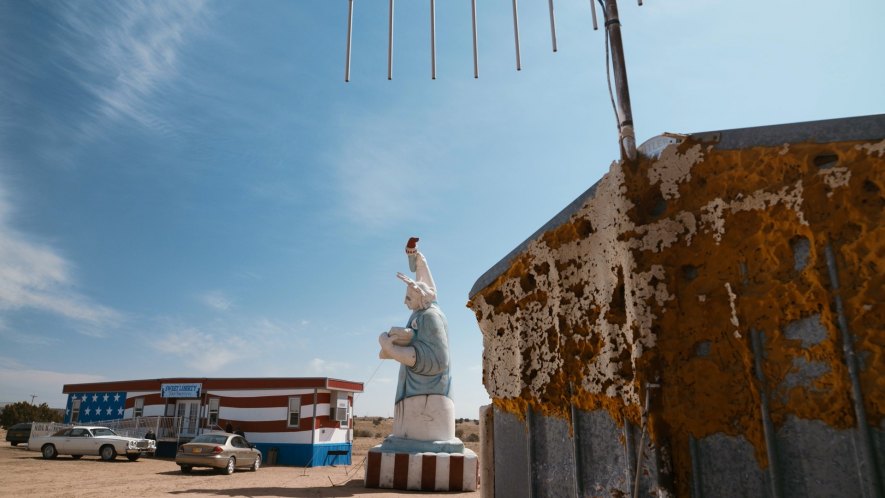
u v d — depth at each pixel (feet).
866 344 8.74
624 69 12.97
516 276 16.06
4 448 96.78
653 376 10.30
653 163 11.26
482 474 18.10
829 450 8.75
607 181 12.08
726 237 10.29
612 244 11.81
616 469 11.41
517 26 16.81
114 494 44.60
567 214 13.76
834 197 9.41
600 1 13.88
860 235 9.15
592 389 12.28
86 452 80.07
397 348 53.78
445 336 55.67
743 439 9.52
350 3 18.21
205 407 93.97
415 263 61.26
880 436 8.39
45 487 48.96
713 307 10.19
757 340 9.68
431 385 54.13
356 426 242.17
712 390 9.89
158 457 91.66
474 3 17.81
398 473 50.19
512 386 15.93
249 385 91.86
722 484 9.51
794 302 9.45
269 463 85.56
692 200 10.78
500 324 17.11
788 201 9.77
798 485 8.88
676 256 10.71
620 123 12.53
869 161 9.27
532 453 14.61
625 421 11.05
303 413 88.33
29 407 177.27
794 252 9.65
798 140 9.93
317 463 86.69
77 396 105.29
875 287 8.86
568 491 13.08
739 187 10.30
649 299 10.66
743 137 10.46
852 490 8.45
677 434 10.01
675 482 9.82
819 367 9.06
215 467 65.87
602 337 12.12
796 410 9.12
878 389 8.51
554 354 13.96
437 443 52.13
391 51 18.01
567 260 13.71
